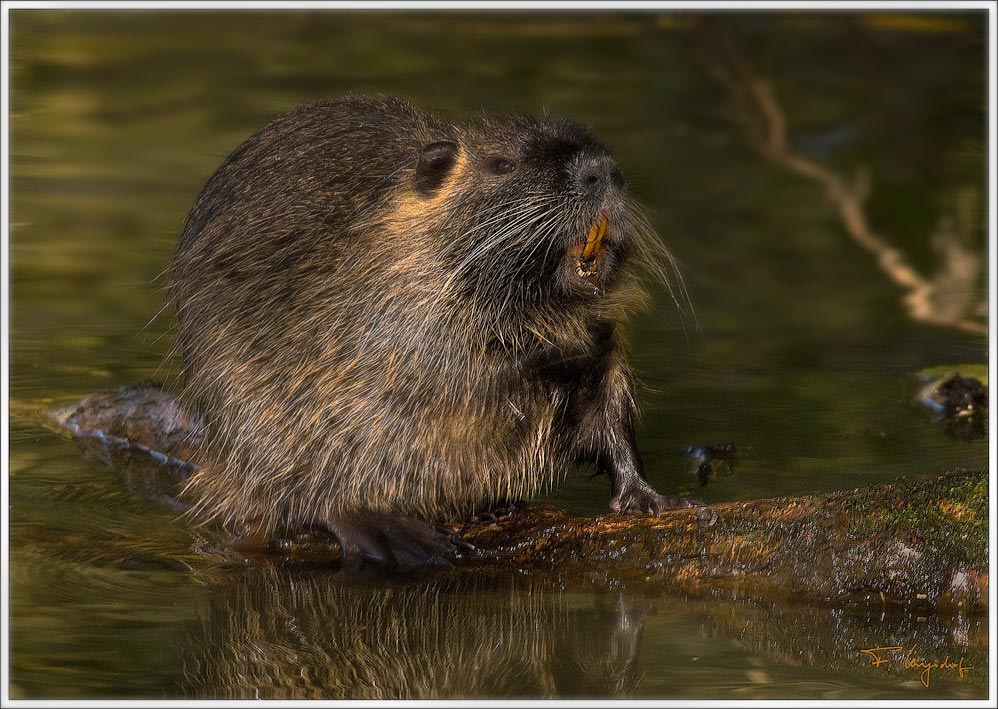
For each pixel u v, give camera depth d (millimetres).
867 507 8703
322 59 23812
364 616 8539
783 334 14102
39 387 12539
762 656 7840
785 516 8875
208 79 22531
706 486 10242
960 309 14773
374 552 9586
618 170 9570
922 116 20797
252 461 10125
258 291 10297
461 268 9633
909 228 17031
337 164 10406
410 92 21250
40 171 18547
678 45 24641
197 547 9828
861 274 15766
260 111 20766
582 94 21641
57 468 11258
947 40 23844
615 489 10000
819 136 20047
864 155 19312
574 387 9969
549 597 8898
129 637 8141
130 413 11867
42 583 8953
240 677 7684
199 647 8016
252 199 10586
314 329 9977
